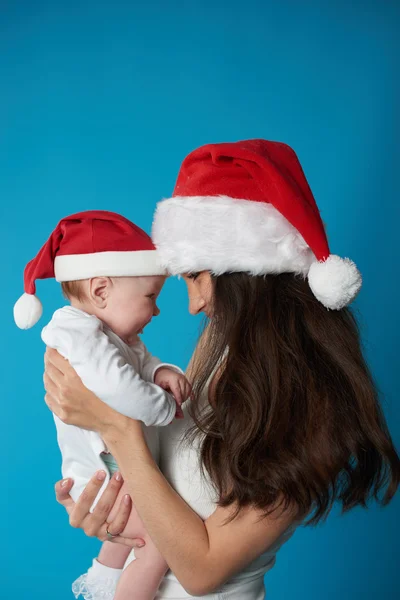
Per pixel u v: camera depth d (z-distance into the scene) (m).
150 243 1.28
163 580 1.24
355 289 1.13
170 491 1.10
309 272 1.13
